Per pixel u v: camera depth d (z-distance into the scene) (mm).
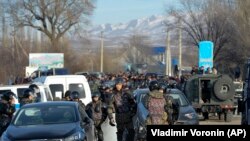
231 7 52281
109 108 15078
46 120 13031
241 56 46656
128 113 14992
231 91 25766
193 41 56906
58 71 44281
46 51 72250
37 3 73250
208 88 26281
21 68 55312
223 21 52812
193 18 56594
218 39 53375
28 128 12508
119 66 131000
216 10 54188
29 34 68938
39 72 40250
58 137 11992
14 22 69625
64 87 21656
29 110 13445
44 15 74375
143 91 18641
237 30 46469
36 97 16969
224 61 52625
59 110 13406
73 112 13336
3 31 64750
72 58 77625
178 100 18797
